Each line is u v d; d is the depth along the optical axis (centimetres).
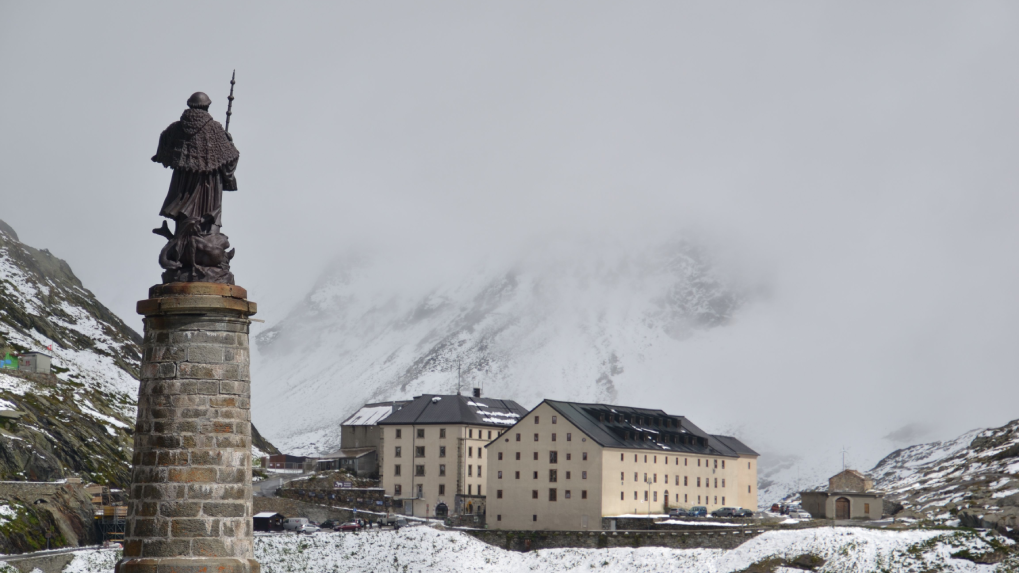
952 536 15300
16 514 13575
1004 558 14750
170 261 2722
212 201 2770
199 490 2603
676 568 15862
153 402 2634
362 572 15625
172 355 2644
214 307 2655
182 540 2578
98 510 15138
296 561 15688
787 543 15775
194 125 2748
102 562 12694
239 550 2630
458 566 16062
